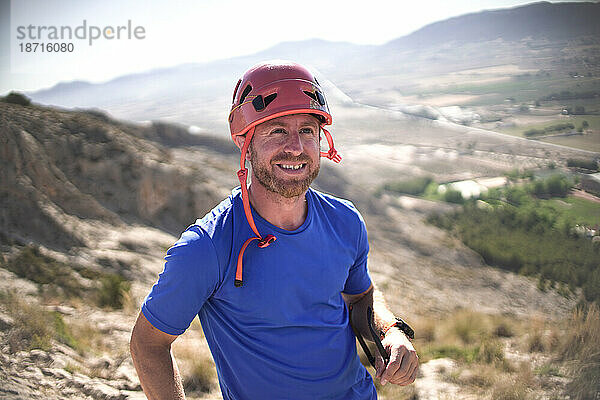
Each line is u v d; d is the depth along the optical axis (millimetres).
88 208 15938
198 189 18516
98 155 18359
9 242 12055
